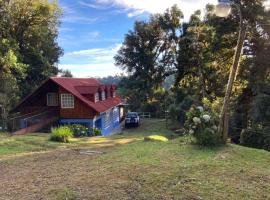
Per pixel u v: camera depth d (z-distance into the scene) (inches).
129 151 473.4
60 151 563.8
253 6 1155.3
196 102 1684.3
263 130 877.8
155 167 350.3
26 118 1077.8
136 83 2487.7
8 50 1349.7
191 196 267.7
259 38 1226.0
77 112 1357.0
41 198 280.2
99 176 333.7
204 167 343.6
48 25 1808.6
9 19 1524.4
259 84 1166.3
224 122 449.4
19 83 1680.6
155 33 2420.0
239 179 310.0
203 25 1876.2
